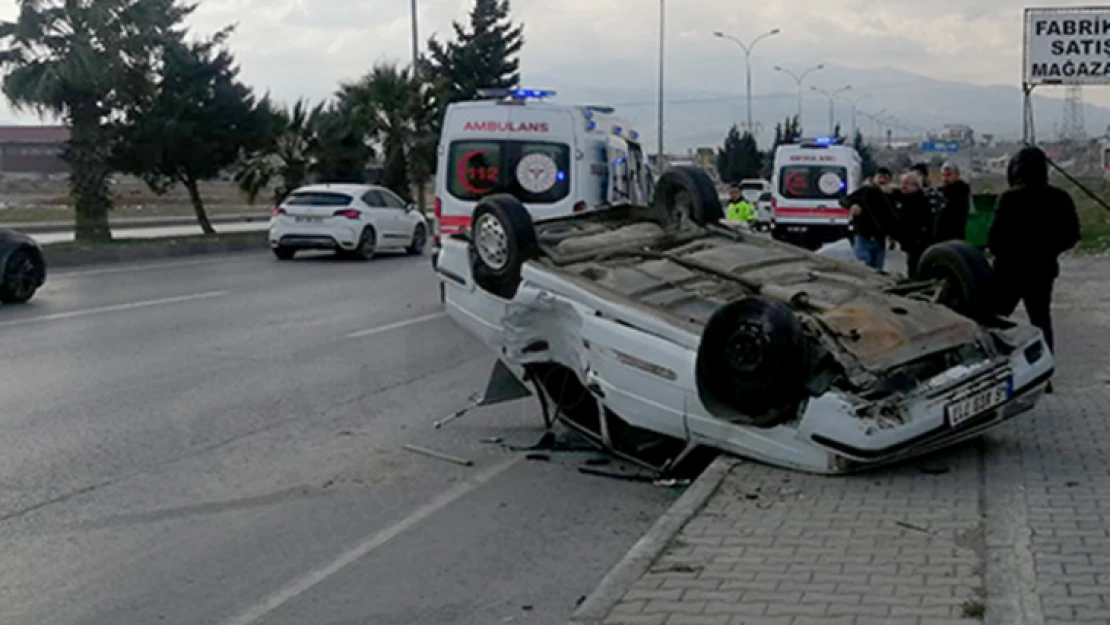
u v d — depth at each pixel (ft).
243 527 23.30
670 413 24.67
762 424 23.31
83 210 94.12
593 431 28.30
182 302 58.65
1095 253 85.05
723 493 22.54
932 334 24.32
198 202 109.29
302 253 93.81
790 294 25.31
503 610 18.97
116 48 92.89
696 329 24.08
